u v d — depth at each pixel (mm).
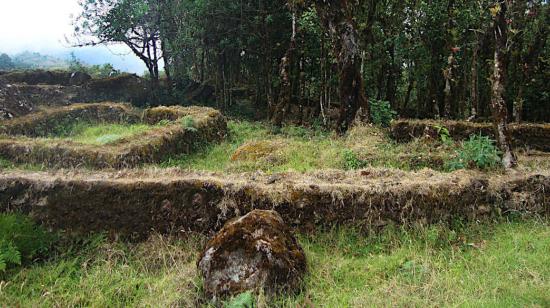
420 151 9227
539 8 13016
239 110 17953
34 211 6242
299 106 15852
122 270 5496
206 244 5418
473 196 6289
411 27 14781
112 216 6188
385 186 6207
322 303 4652
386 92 17484
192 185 6246
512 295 4336
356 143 9812
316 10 11766
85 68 21047
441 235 5840
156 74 18188
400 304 4402
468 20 13000
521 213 6293
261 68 17844
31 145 8695
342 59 11539
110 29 16531
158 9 16906
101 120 13945
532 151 10188
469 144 7617
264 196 6125
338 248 5805
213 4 15445
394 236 5883
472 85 14031
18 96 13422
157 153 9336
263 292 4598
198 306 4711
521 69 13836
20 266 5469
